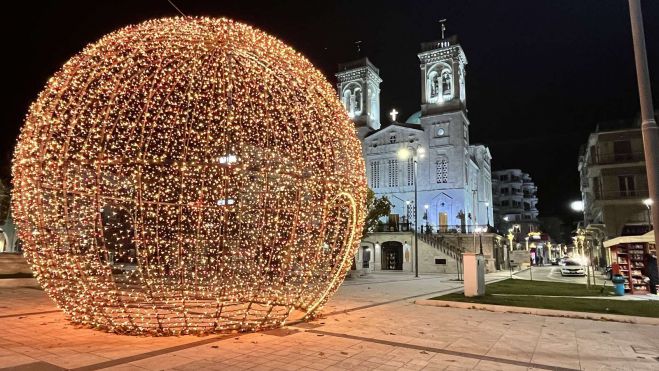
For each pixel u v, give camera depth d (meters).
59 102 9.23
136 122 9.02
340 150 10.57
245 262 10.03
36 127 9.30
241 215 9.83
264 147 9.30
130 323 9.02
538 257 83.81
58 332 9.35
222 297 9.55
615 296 18.52
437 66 58.00
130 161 8.55
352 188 10.55
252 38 9.73
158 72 9.31
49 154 9.06
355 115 62.97
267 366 7.10
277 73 9.91
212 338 8.91
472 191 60.59
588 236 51.16
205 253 10.00
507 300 15.89
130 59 9.30
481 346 8.77
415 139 56.59
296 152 9.56
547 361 7.72
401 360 7.61
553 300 16.19
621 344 9.09
